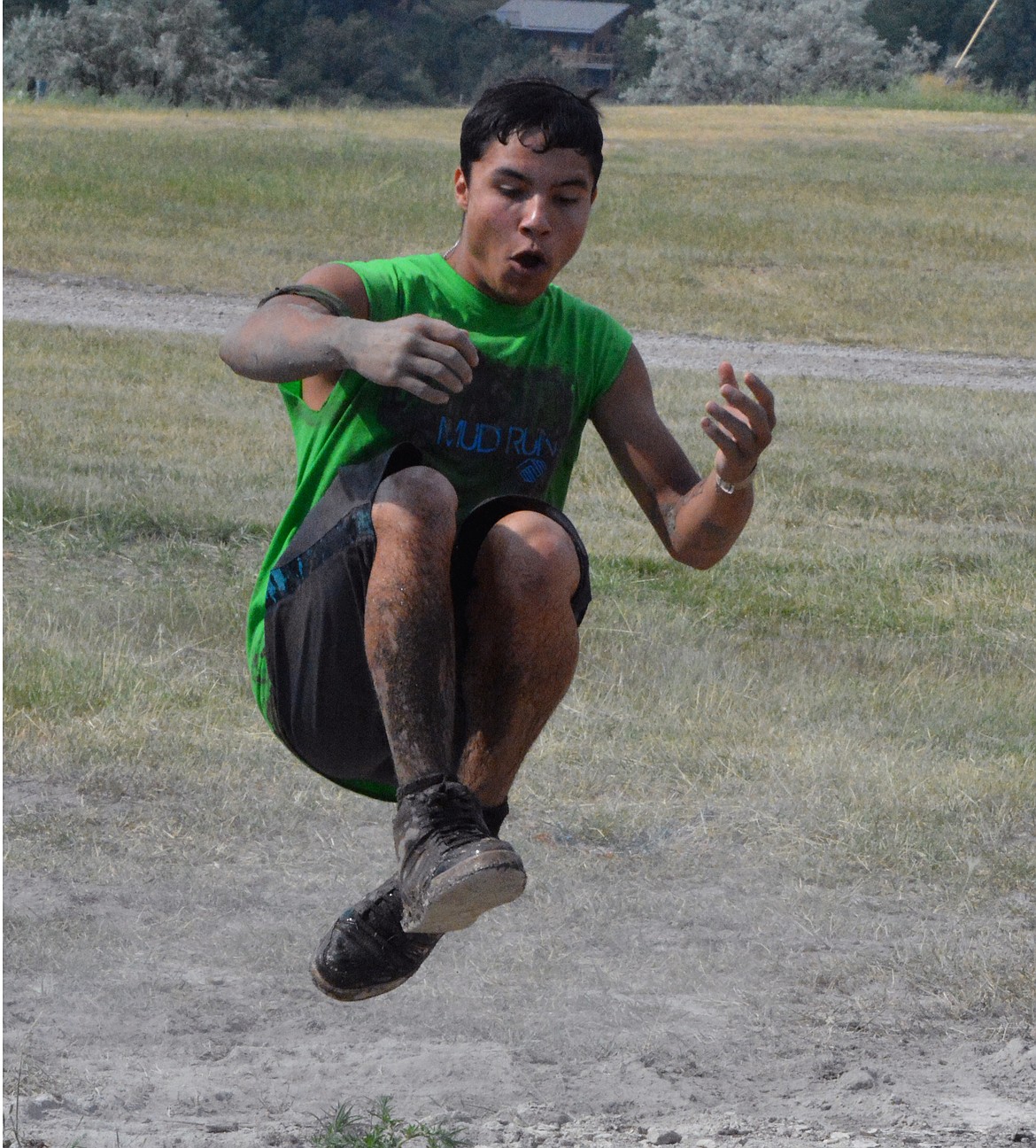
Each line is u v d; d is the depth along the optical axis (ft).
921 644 109.50
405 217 322.96
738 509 33.63
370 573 29.43
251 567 116.37
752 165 403.13
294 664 31.53
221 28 597.52
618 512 143.33
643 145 424.46
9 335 202.18
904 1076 51.37
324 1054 50.88
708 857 71.92
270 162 358.64
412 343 27.27
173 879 65.67
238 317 241.55
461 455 32.78
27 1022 51.47
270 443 158.30
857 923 65.62
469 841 27.68
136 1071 48.19
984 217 358.84
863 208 359.87
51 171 327.47
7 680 84.28
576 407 34.47
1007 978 60.13
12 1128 40.52
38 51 538.06
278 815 73.15
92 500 125.59
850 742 87.30
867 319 277.03
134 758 77.25
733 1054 53.06
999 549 138.62
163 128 399.65
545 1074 50.31
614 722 88.79
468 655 30.55
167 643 95.96
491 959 60.34
